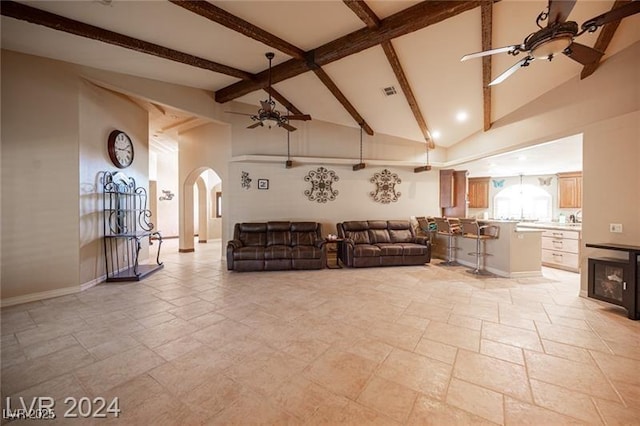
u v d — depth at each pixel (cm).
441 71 431
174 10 315
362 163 650
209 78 504
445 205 719
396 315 318
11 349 244
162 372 211
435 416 168
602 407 174
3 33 323
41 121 367
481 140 585
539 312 328
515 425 161
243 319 307
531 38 240
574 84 385
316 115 636
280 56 427
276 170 637
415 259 575
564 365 220
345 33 370
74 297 378
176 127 715
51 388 193
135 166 546
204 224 958
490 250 524
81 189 405
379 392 189
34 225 363
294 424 162
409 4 319
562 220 663
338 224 626
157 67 441
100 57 392
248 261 516
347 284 442
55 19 307
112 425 161
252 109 630
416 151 708
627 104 327
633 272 304
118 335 269
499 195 805
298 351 241
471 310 334
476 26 343
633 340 260
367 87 497
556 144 446
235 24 327
